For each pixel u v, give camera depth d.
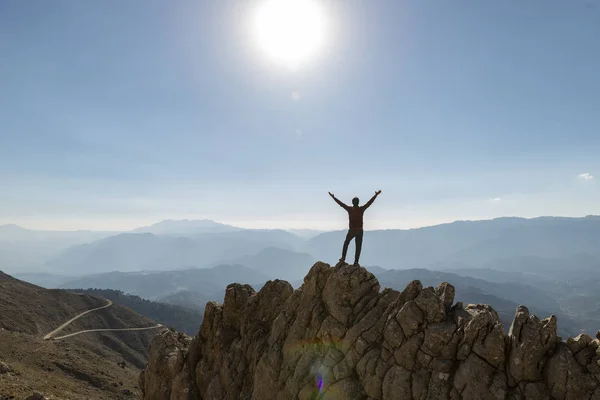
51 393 52.72
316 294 22.98
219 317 29.61
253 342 25.30
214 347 28.52
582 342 14.38
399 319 17.84
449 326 16.81
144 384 34.31
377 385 17.17
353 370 18.61
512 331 15.52
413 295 18.66
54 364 89.69
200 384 27.86
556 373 13.91
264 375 21.77
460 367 15.62
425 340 16.81
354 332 19.27
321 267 23.56
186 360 30.69
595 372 13.54
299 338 21.56
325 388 18.75
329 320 20.62
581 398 13.34
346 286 21.22
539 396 14.01
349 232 23.39
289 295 27.23
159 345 34.56
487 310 17.42
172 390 29.17
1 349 86.38
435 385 15.76
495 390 14.58
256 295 28.11
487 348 15.41
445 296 18.41
